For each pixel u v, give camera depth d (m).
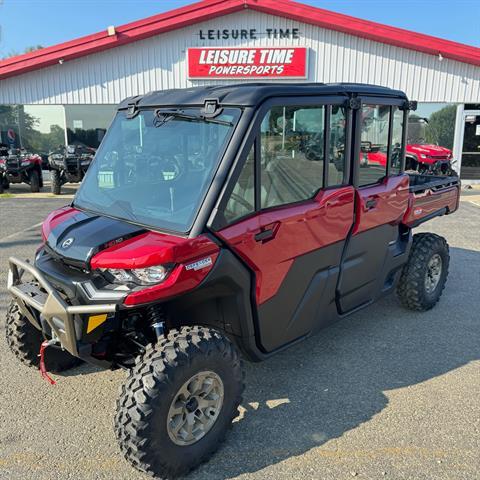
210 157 2.84
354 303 4.03
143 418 2.44
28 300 2.87
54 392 3.51
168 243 2.57
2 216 10.42
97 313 2.54
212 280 2.71
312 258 3.38
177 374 2.52
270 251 3.02
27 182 14.65
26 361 3.56
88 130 16.61
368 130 3.72
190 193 2.81
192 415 2.67
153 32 15.42
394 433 3.03
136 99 3.47
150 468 2.54
